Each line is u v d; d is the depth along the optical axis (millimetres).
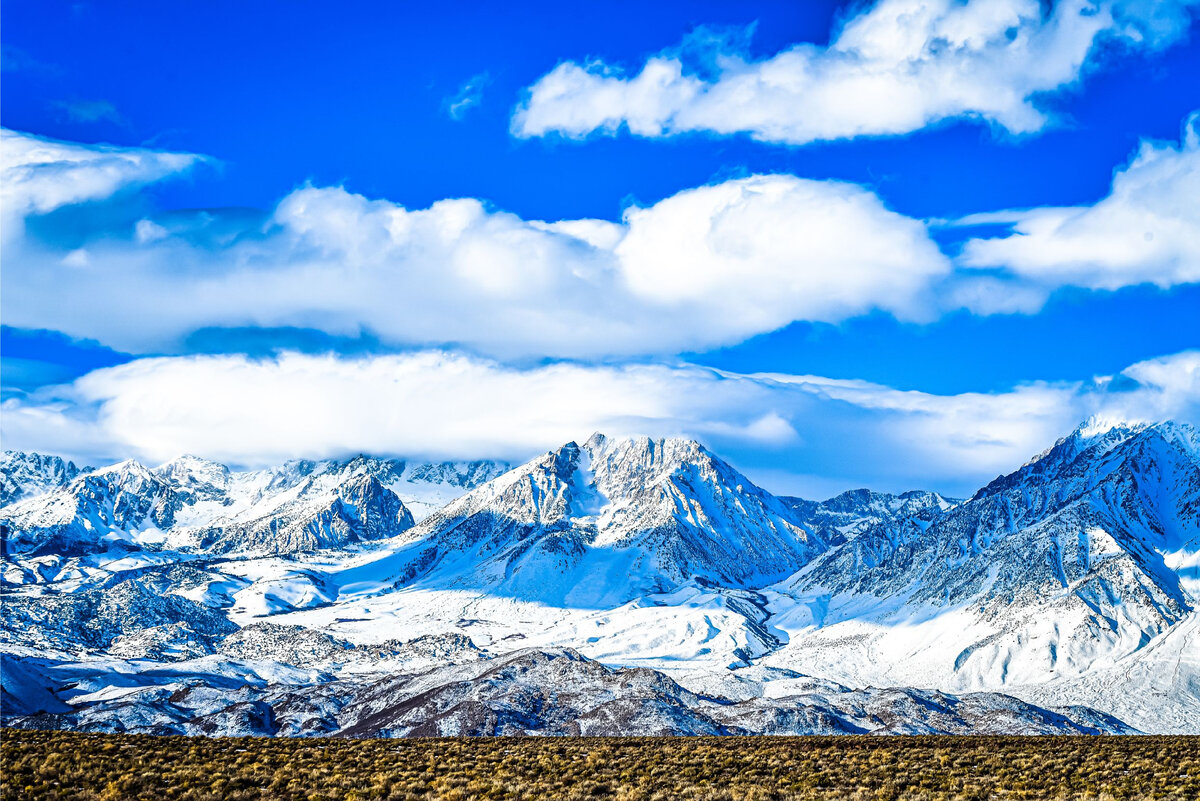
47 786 67312
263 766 80188
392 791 72500
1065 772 82562
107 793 66812
